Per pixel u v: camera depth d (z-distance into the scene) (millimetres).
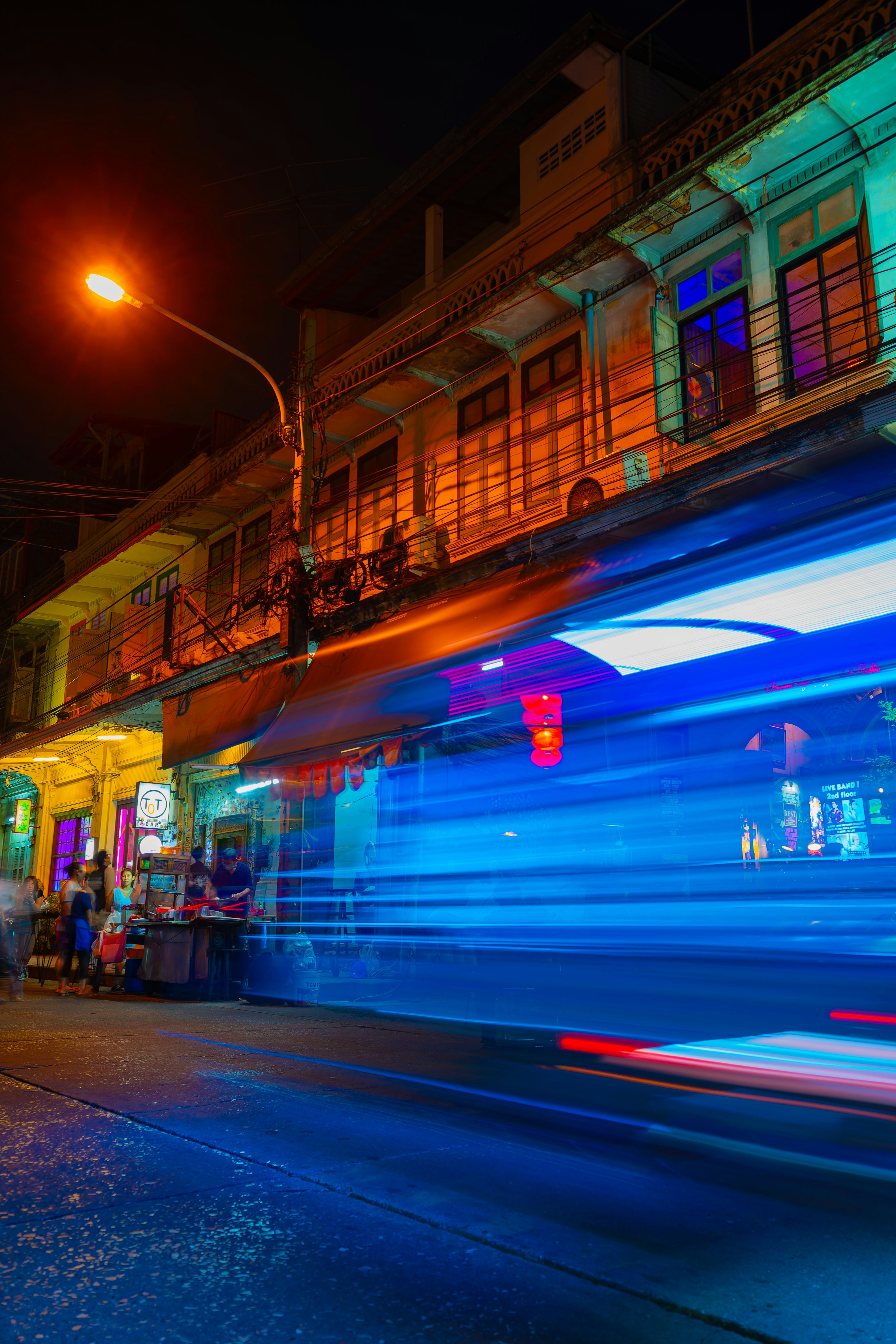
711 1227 3332
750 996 5961
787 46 10133
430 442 15203
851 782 9531
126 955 14344
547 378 13219
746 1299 2732
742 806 10422
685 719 10953
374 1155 4219
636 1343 2473
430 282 15461
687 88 13086
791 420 9758
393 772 15055
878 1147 4383
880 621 8711
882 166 9383
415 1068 6477
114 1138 4512
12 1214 3432
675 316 11523
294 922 15219
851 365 9508
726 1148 4375
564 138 13031
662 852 10984
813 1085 4543
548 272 12055
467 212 16000
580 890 8141
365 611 14352
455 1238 3217
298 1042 7863
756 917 9570
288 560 15008
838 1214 3484
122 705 19781
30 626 28875
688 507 9516
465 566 12289
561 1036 6391
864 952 5418
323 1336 2514
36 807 28062
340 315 18734
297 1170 3973
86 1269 2943
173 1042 7820
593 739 11797
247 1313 2646
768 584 9086
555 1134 4629
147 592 23797
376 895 14922
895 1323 2582
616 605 10352
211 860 19312
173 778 20859
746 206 10641
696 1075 4992
